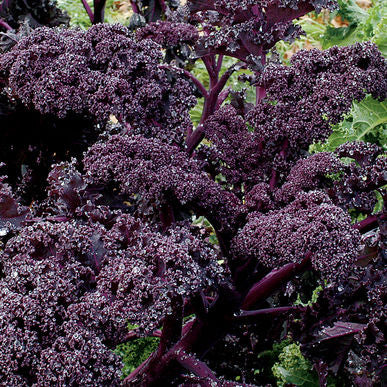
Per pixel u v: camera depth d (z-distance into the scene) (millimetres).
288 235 1479
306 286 1656
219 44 1717
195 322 1568
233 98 1776
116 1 3609
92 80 1639
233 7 1701
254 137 1659
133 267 1433
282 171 1662
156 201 1548
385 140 2092
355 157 1595
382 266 1535
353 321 1541
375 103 2049
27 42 1677
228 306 1551
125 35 1702
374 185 1548
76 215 1562
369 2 3311
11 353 1390
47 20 1954
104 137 1677
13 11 1927
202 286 1457
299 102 1633
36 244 1472
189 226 1572
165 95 1704
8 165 1812
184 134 1723
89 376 1386
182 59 1914
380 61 1645
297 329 1563
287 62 2904
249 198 1624
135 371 1573
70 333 1400
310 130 1623
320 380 1554
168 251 1439
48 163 1794
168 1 2041
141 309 1417
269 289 1566
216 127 1695
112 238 1479
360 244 1482
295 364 1655
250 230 1515
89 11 2008
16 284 1433
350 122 2057
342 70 1640
